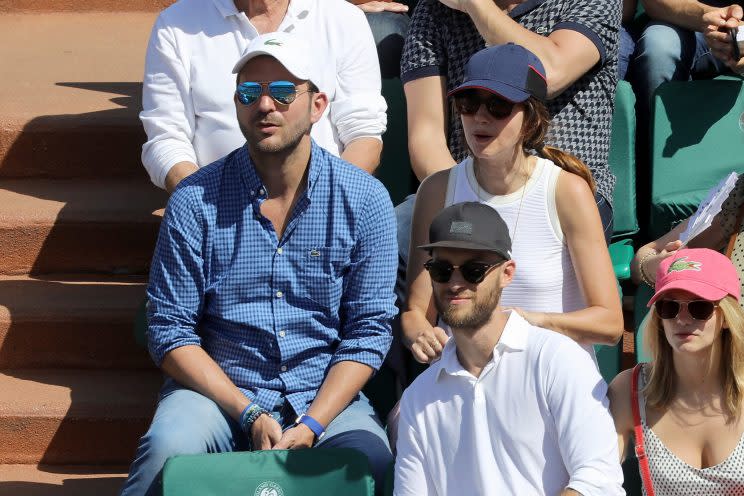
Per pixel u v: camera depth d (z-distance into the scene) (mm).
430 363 14602
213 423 14258
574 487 11695
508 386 12203
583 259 14445
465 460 12438
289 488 13266
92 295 18375
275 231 14742
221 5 17453
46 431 16891
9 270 19203
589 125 17562
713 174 18312
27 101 21109
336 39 17859
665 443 12758
